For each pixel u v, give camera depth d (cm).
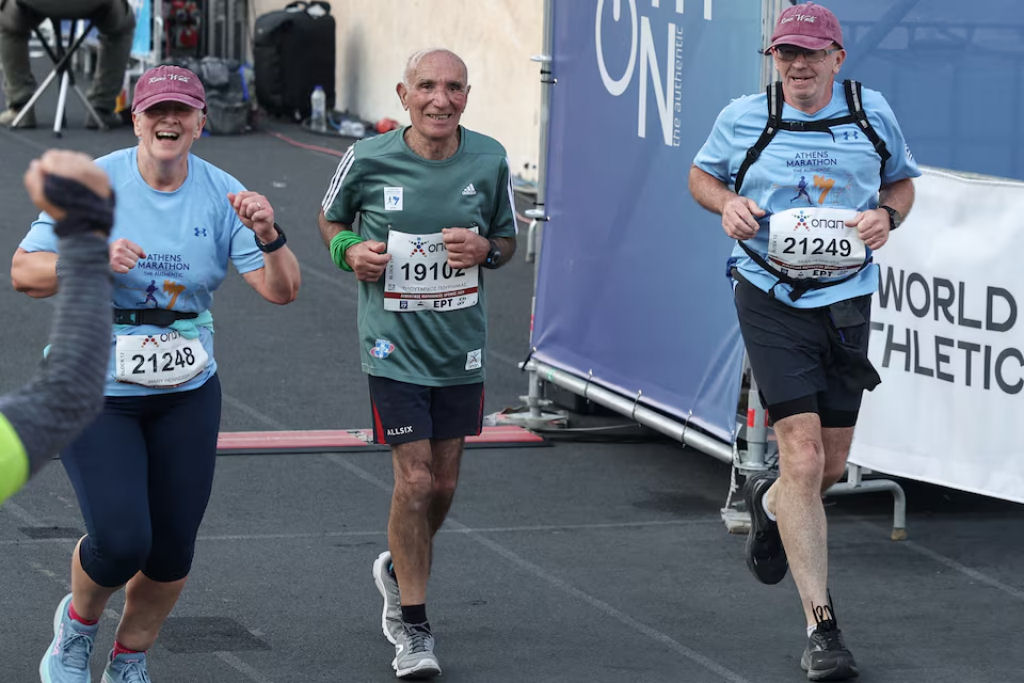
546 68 1338
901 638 902
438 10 2770
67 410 358
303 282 1881
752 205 830
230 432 1302
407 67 821
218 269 727
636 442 1331
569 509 1143
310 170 2577
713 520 1126
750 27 1035
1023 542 1084
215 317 1698
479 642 881
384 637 883
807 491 840
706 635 902
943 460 1038
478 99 2656
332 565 1001
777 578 937
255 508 1112
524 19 2480
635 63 1202
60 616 736
